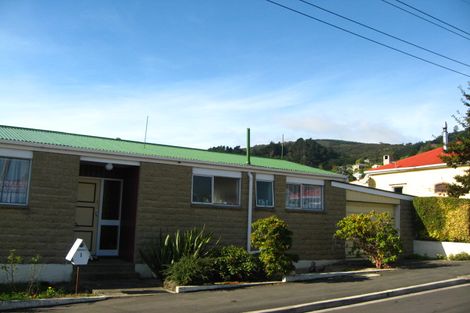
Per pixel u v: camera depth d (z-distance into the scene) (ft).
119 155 46.96
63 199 43.75
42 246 42.29
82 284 41.86
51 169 43.50
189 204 50.96
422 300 37.14
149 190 48.62
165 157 49.57
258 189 57.11
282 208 58.23
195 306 33.09
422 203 72.13
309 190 61.62
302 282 45.88
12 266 38.88
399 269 55.67
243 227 54.60
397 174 102.06
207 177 53.11
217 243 50.80
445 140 102.06
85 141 51.37
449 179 91.25
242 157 64.49
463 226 67.62
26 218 41.83
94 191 51.16
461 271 53.11
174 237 48.67
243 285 43.01
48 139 47.47
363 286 42.65
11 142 41.52
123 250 50.19
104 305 33.50
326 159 266.98
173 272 42.11
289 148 256.11
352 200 65.98
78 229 49.88
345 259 63.41
